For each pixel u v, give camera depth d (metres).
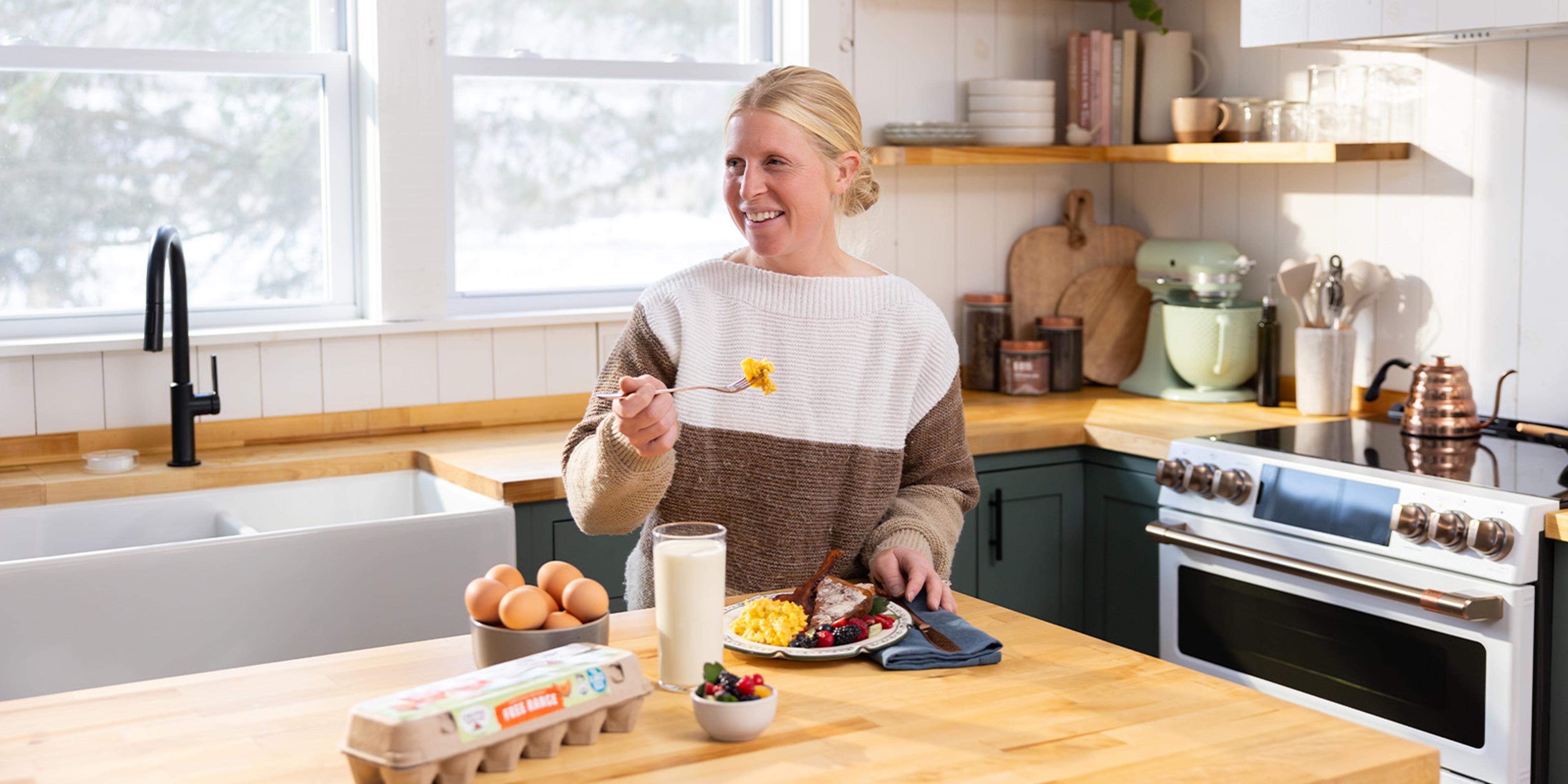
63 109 2.64
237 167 2.83
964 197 3.50
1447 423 2.70
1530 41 2.71
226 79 2.80
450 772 1.05
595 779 1.07
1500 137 2.79
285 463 2.62
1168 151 3.24
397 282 2.89
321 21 2.89
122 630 2.04
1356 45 2.81
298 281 2.92
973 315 3.48
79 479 2.44
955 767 1.10
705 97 3.28
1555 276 2.71
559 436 2.90
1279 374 3.19
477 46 3.00
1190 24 3.49
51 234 2.66
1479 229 2.85
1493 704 2.16
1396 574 2.28
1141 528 2.90
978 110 3.36
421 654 1.39
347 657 1.39
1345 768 1.11
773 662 1.37
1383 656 2.32
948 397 1.74
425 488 2.72
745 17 3.31
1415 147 2.96
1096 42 3.43
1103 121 3.45
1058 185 3.64
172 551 2.06
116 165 2.71
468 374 2.98
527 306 3.11
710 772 1.09
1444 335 2.93
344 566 2.21
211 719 1.20
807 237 1.62
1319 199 3.18
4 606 1.94
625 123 3.19
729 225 3.36
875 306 1.70
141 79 2.71
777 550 1.67
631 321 1.72
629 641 1.43
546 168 3.11
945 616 1.46
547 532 2.48
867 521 1.70
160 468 2.54
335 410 2.85
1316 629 2.43
